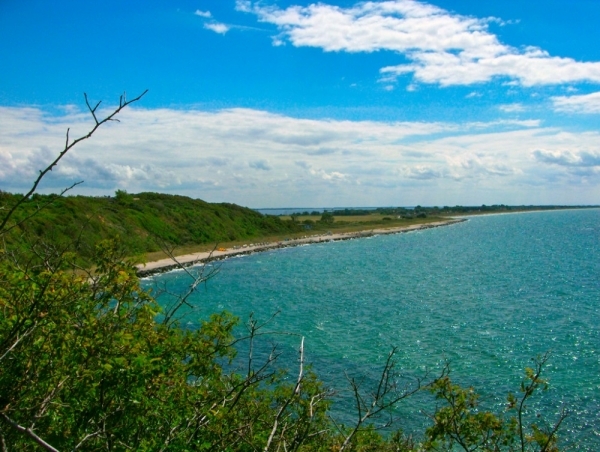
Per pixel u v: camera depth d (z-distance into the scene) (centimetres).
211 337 660
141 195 10006
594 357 2956
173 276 6203
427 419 2067
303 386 763
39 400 466
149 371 529
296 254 9738
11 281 481
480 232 16675
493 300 4900
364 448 769
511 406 789
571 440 1953
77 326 516
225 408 595
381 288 5722
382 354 3041
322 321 3988
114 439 506
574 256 8925
